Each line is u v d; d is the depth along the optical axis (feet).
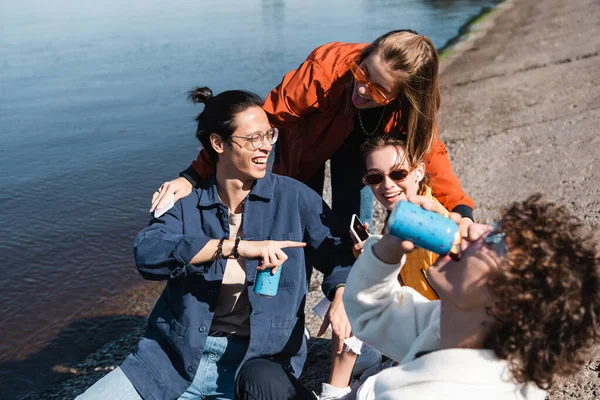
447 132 31.30
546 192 20.80
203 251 9.32
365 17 80.38
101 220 24.79
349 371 10.83
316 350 13.64
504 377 6.05
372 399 9.93
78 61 56.85
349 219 12.76
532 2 83.71
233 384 10.09
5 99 44.11
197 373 10.04
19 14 96.43
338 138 12.22
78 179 29.25
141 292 19.06
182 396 10.11
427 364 6.20
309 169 12.84
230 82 47.44
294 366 10.41
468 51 55.83
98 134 35.94
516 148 26.53
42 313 18.13
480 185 23.00
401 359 7.45
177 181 10.57
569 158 23.76
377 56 10.53
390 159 10.66
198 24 78.89
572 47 48.06
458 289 6.02
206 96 10.34
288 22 78.02
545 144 26.21
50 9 102.78
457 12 81.97
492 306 5.78
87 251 22.09
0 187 28.35
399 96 10.98
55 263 21.26
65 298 18.95
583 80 36.73
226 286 10.16
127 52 60.59
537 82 38.86
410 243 6.39
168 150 33.14
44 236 23.38
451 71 48.29
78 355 15.93
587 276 5.83
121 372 9.83
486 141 28.50
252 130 9.70
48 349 16.26
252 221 10.28
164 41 66.39
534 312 5.64
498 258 5.82
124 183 28.78
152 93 44.93
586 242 6.03
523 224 5.85
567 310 5.65
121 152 32.89
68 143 34.50
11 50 63.26
